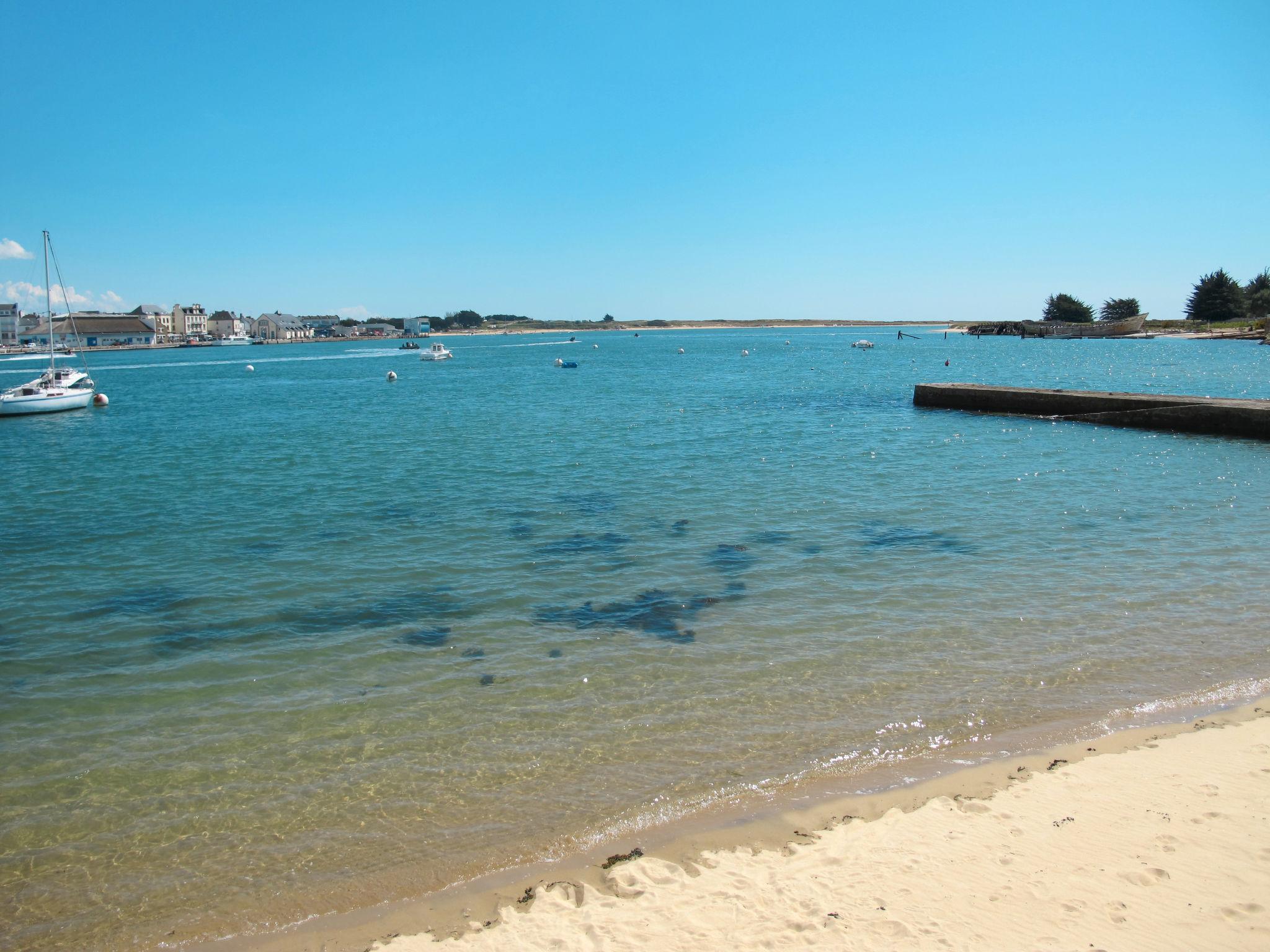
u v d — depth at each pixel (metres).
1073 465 26.31
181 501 22.94
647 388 63.25
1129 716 9.77
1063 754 8.91
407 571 16.14
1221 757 8.66
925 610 13.52
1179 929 6.03
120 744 9.75
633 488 23.62
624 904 6.70
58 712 10.57
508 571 16.02
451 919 6.70
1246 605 13.44
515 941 6.34
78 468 29.22
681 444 32.00
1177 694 10.32
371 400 57.03
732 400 50.84
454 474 26.20
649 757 9.15
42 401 49.56
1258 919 6.09
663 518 20.00
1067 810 7.77
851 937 6.11
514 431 37.31
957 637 12.40
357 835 7.92
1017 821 7.64
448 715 10.27
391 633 13.03
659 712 10.22
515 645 12.45
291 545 18.17
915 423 37.84
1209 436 32.16
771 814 7.98
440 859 7.50
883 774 8.68
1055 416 37.91
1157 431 33.62
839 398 51.56
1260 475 24.33
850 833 7.59
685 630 12.89
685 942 6.18
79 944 6.66
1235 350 100.62
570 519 20.06
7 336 168.75
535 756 9.25
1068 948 5.88
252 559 17.14
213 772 9.11
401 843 7.77
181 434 39.34
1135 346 119.44
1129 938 5.96
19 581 15.86
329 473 26.89
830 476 25.00
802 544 17.61
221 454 31.80
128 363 122.69
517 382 73.44
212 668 11.83
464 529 19.22
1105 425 35.84
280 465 28.67
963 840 7.36
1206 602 13.61
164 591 15.21
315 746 9.59
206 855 7.71
